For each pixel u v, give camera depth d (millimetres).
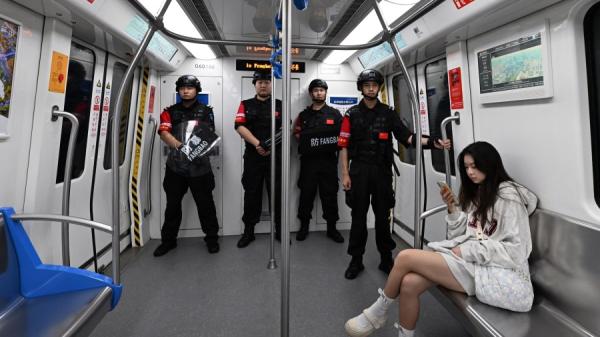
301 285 2607
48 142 1988
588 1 1447
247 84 3785
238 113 3434
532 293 1519
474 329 1454
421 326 2062
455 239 1801
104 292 1567
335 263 3051
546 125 1724
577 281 1441
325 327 2051
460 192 1958
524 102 1861
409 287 1669
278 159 3568
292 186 3930
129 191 3465
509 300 1484
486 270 1583
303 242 3654
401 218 3824
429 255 1675
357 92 4035
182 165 3137
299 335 1973
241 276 2773
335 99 3986
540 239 1654
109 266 3025
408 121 3621
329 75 3957
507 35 1912
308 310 2242
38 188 1969
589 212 1519
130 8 2182
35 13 1846
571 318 1451
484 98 2158
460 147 2422
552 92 1671
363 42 3125
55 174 2123
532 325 1415
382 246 2775
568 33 1560
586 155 1544
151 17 1767
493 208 1681
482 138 2232
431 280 1654
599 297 1346
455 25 2004
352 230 2725
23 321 1360
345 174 2818
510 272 1552
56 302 1497
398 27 1948
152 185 3717
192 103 3303
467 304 1549
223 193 3850
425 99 3180
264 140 3486
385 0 2160
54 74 1969
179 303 2336
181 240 3715
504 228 1640
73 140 1871
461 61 2287
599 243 1360
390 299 1762
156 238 3777
